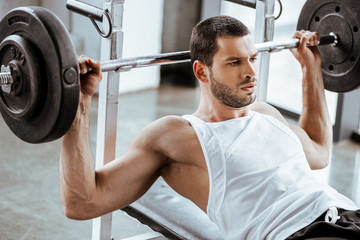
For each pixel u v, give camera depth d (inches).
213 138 71.6
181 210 80.1
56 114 58.6
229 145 71.2
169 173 73.7
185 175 72.3
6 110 63.3
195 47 74.0
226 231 69.7
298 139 75.3
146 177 72.1
